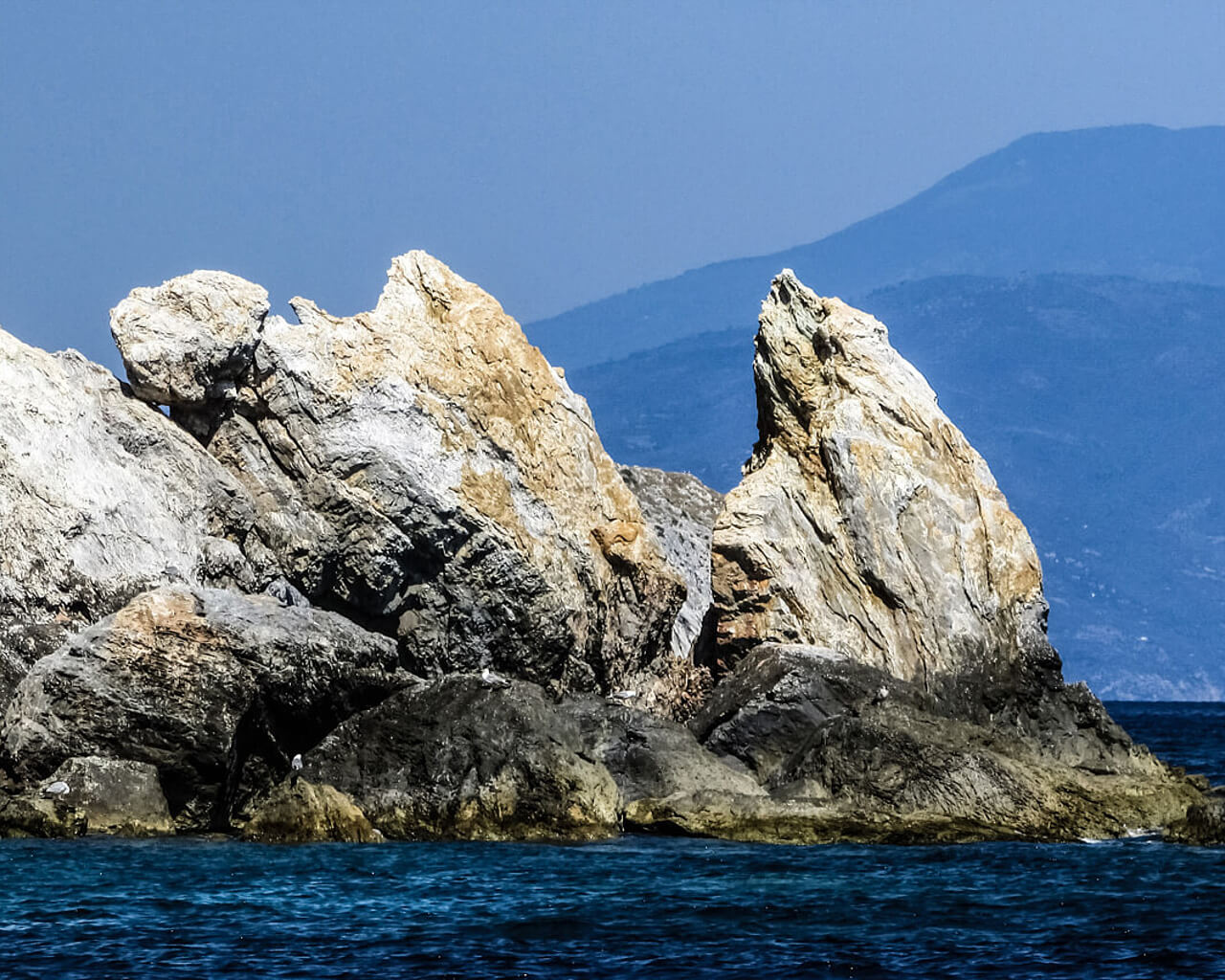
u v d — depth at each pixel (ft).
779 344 599.98
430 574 545.44
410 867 407.23
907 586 570.05
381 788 463.01
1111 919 360.48
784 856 434.30
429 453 545.85
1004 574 577.02
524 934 342.03
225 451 539.70
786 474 586.04
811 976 314.76
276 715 469.98
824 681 530.27
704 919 357.61
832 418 584.81
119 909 353.92
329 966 315.17
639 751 497.46
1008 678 567.18
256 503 533.14
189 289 534.37
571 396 585.63
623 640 579.48
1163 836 471.21
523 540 550.77
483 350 566.36
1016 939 342.85
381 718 472.44
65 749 447.83
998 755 496.23
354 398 543.80
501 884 388.98
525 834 458.09
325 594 539.29
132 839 433.07
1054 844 458.50
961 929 350.64
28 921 342.23
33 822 431.84
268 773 472.85
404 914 356.79
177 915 350.64
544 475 566.36
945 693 560.20
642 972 315.78
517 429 565.12
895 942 339.98
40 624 477.77
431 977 309.42
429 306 571.69
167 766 450.71
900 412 584.40
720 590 574.15
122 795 445.37
